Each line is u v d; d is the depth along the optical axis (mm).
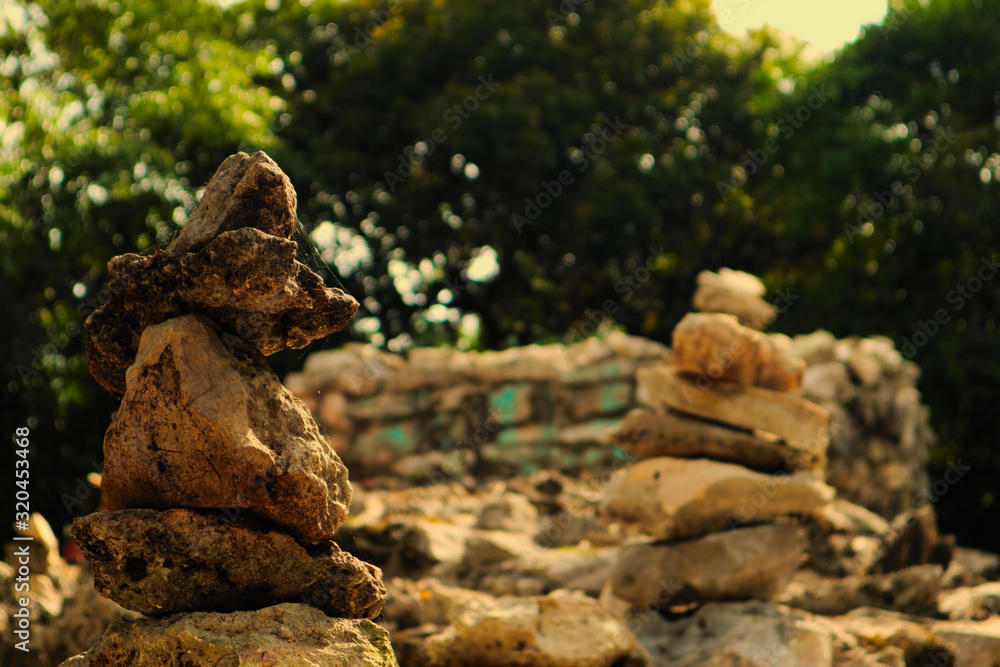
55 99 11695
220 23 16094
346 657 2432
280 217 2580
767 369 5340
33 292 12008
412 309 21500
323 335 2676
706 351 5250
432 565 6656
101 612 4875
